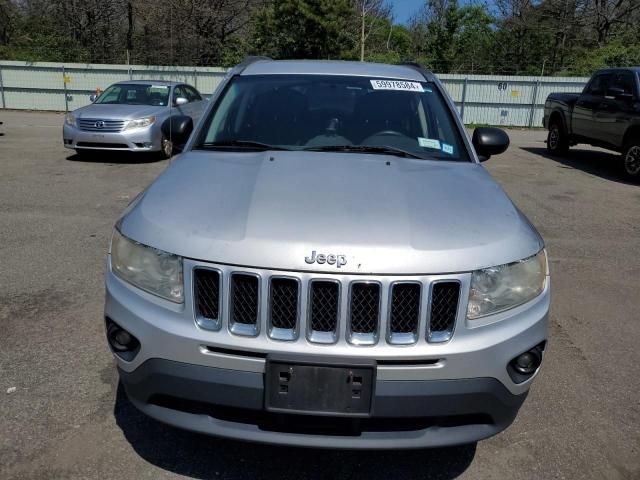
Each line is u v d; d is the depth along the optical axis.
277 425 2.18
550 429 2.94
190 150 3.23
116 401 3.02
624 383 3.41
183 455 2.64
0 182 8.53
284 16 26.20
